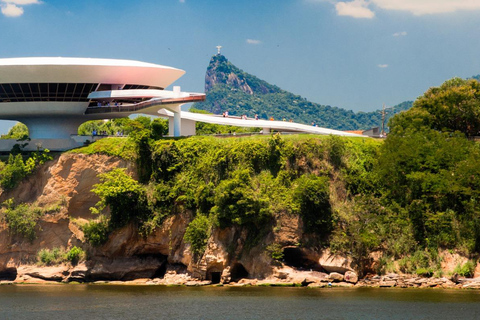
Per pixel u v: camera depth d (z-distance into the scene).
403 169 108.44
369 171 112.62
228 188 105.00
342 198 109.44
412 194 106.81
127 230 114.56
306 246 103.81
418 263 100.88
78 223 118.31
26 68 118.19
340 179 110.56
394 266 101.56
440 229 102.38
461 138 111.69
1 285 113.81
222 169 112.44
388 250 102.81
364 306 85.88
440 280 98.69
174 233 113.31
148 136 118.44
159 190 115.00
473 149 109.94
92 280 115.19
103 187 112.94
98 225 115.06
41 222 119.44
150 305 89.56
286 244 104.06
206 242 107.69
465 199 104.19
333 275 101.69
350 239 103.06
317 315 81.75
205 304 89.12
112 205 114.69
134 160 118.69
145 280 113.38
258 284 102.94
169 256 113.06
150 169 118.50
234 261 105.81
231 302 90.06
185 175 115.38
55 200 119.69
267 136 116.19
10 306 91.06
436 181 104.00
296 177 110.62
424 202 104.88
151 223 113.62
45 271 116.06
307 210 104.50
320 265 103.44
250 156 111.69
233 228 107.12
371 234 103.31
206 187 110.50
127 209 114.81
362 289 98.06
